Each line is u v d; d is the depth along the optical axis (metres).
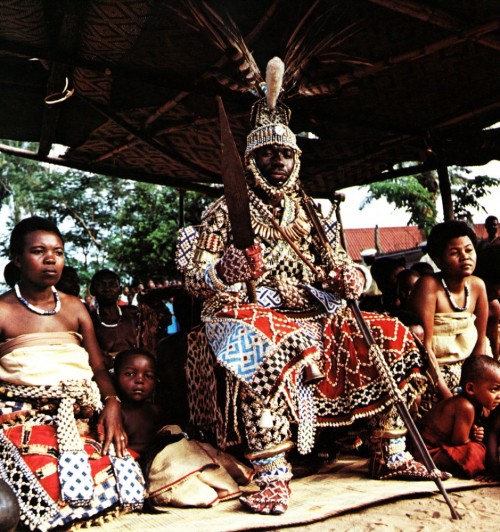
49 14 3.97
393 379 3.11
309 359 2.86
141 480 2.89
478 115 5.79
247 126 6.05
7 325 2.90
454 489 3.13
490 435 3.35
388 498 2.92
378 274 6.05
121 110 5.67
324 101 5.43
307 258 3.41
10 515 2.18
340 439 3.70
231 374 2.94
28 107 5.79
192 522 2.71
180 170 7.44
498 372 3.37
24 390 2.82
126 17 3.86
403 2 3.82
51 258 2.93
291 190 3.45
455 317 4.09
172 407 4.11
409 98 5.47
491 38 4.23
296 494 3.13
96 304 5.65
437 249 4.14
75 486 2.63
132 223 24.72
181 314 4.95
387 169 7.45
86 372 2.99
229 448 3.53
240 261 2.87
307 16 3.90
